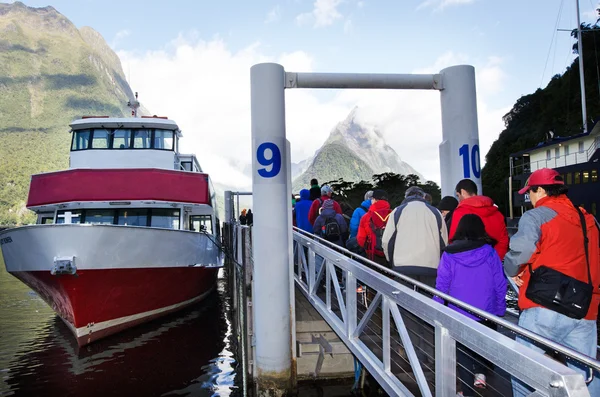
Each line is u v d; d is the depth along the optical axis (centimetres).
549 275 299
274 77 610
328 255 589
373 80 624
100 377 958
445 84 635
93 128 1413
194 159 1712
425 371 422
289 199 638
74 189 1174
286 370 630
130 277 1148
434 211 459
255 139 618
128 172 1204
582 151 3142
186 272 1362
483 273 377
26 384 916
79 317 1108
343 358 723
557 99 5044
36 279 1120
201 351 1145
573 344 303
